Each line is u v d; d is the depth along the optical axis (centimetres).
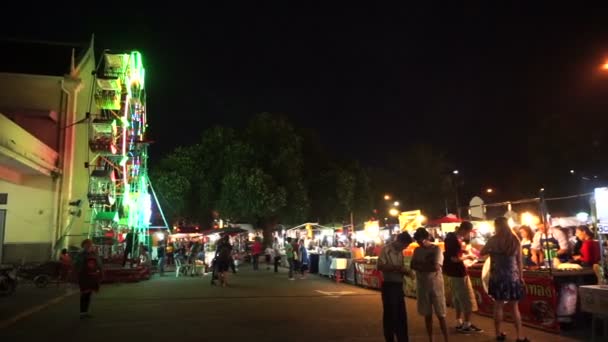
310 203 3962
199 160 3781
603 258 823
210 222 3803
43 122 2431
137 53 2881
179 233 2939
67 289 1694
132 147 2938
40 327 985
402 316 708
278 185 3653
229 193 3519
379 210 5328
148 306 1259
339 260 1852
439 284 769
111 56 2830
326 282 1892
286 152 3712
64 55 2645
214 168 3728
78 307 1277
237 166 3606
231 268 2497
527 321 913
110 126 2652
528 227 1198
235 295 1477
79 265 1120
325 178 3991
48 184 2373
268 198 3488
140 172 2994
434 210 5553
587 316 889
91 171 2627
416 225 1648
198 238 3005
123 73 2839
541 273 891
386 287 717
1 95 2425
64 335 898
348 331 890
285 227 3741
